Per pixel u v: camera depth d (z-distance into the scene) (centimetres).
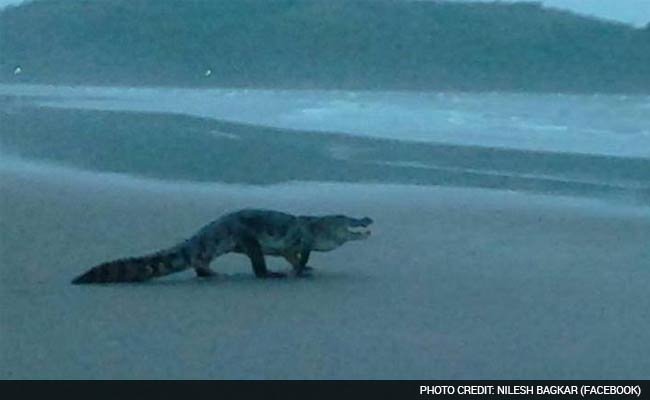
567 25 18038
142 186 3438
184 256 2036
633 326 1745
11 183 3459
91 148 4619
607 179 3691
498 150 4478
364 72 18225
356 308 1838
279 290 1959
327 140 4925
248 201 3156
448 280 2073
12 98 10206
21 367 1507
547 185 3534
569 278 2111
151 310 1803
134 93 12669
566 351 1605
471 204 3103
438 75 17262
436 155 4344
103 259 2231
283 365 1523
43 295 1902
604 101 8856
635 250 2431
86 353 1569
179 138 4991
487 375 1488
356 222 2119
